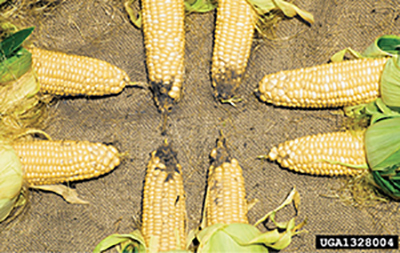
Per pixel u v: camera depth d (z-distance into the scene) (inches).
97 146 32.5
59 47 34.5
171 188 32.6
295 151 32.4
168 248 32.3
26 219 34.6
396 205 34.3
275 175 34.4
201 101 34.2
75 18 34.5
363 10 34.3
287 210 34.4
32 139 34.2
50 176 32.6
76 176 32.8
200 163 34.3
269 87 32.3
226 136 34.2
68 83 32.7
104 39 34.5
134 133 34.4
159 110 34.2
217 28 32.6
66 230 34.6
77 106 34.5
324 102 32.4
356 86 32.0
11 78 32.4
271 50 34.3
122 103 34.4
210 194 32.8
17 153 32.3
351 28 34.4
